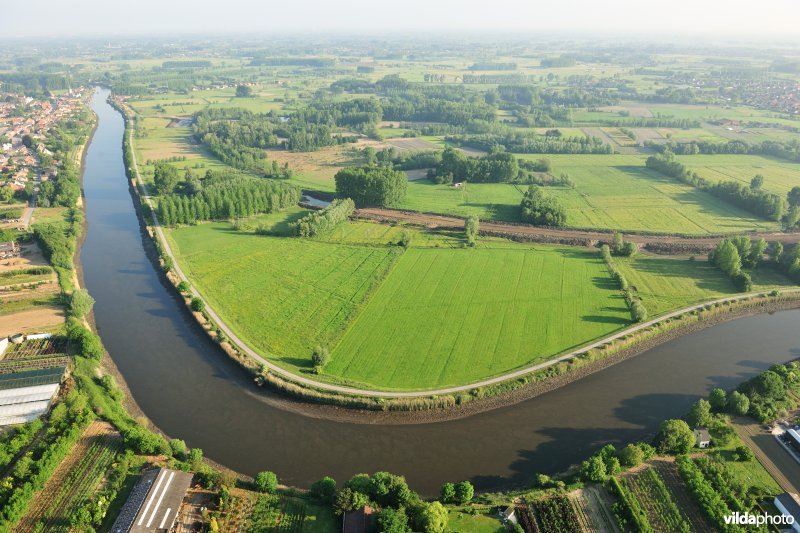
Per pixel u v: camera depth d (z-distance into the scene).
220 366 136.88
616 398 126.12
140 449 104.12
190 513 92.75
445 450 110.44
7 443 104.62
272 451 109.94
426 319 152.25
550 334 146.00
